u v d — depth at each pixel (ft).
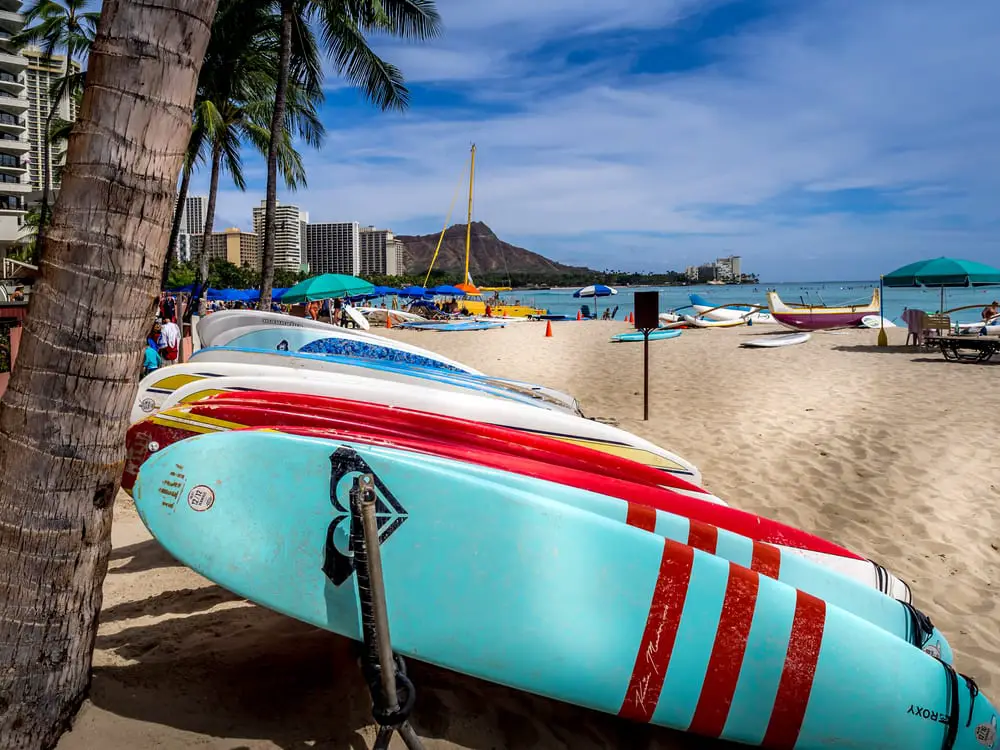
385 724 6.56
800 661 7.91
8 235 144.05
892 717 8.00
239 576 7.38
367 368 19.53
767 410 28.78
